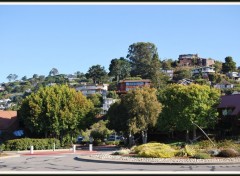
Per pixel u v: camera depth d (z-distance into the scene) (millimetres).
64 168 23500
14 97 186875
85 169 22562
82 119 61969
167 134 63875
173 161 25266
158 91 63125
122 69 172375
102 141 71125
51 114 59156
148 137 64188
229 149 28375
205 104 56750
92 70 180875
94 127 73625
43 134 62156
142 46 168375
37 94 60750
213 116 57125
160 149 29141
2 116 66375
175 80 150875
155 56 160625
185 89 56875
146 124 54719
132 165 24531
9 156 38156
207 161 24859
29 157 37656
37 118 58969
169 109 57750
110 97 133125
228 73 161500
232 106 59969
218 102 59094
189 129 57750
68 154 43344
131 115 54781
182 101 56625
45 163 28172
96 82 180000
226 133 58031
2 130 62500
